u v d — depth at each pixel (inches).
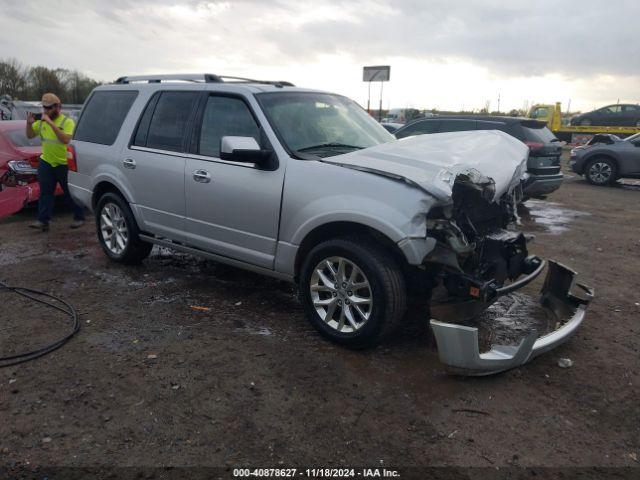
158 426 118.0
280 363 146.0
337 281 152.9
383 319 144.2
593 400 132.4
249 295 196.9
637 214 399.5
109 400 127.3
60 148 279.9
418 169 140.5
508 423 122.0
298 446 112.4
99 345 155.1
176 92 199.6
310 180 153.7
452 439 115.7
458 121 398.9
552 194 504.1
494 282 143.2
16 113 514.9
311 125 176.7
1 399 127.0
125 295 195.3
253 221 169.2
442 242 143.4
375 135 193.0
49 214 292.7
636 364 151.1
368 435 116.3
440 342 134.2
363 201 142.1
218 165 177.2
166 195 196.1
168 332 164.4
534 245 291.1
